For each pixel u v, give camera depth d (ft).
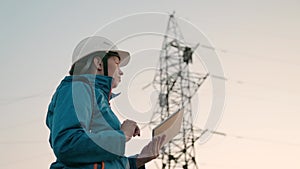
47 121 9.50
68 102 8.73
